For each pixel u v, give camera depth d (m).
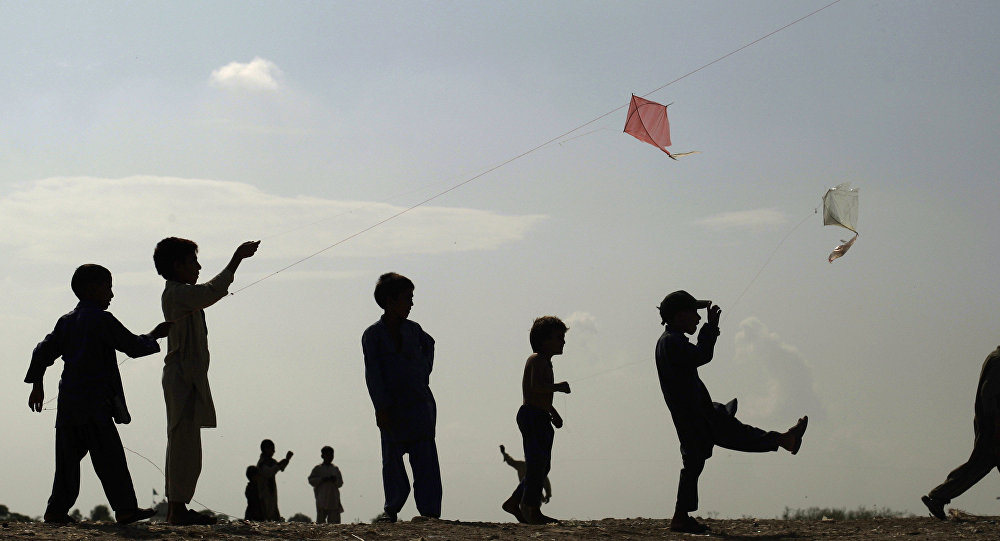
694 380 8.43
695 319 8.68
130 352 7.98
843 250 9.51
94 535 7.16
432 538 7.80
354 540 7.67
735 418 8.48
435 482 9.35
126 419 8.09
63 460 8.00
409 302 9.50
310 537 7.68
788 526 9.30
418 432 9.34
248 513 15.62
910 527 8.73
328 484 16.66
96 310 8.04
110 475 7.95
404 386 9.37
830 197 9.54
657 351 8.58
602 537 8.06
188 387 8.32
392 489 9.28
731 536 8.20
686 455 8.48
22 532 7.16
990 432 9.01
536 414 10.09
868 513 13.72
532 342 10.30
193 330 8.37
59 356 8.12
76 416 7.89
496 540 7.78
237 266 8.45
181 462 8.27
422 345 9.62
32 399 8.14
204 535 7.42
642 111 9.78
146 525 7.93
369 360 9.41
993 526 8.48
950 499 9.25
